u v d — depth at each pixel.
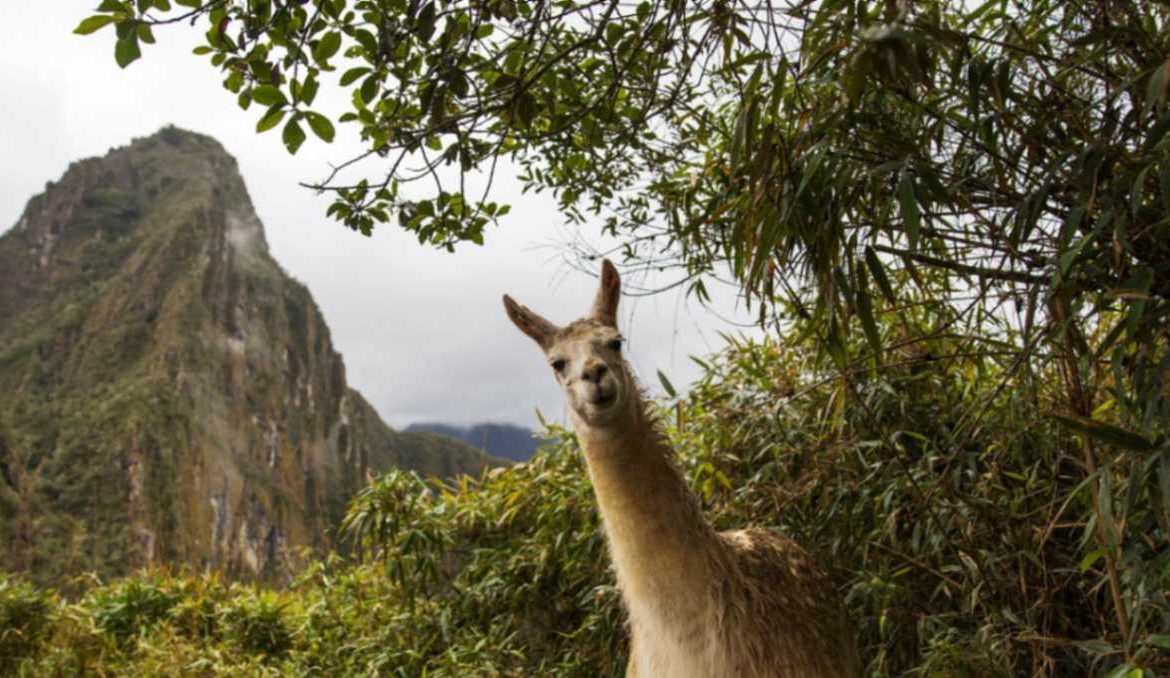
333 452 167.00
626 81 3.77
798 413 4.79
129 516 97.81
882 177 2.76
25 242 172.25
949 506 4.17
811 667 3.47
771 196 2.86
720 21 2.88
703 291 4.14
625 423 3.33
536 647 5.55
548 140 3.79
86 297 149.75
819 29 2.62
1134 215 2.41
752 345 5.21
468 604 5.61
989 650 3.75
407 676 5.62
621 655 5.01
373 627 6.19
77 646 6.52
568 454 5.59
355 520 5.75
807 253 2.93
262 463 137.12
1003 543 4.12
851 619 4.18
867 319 2.92
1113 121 2.74
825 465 4.59
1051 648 3.91
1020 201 2.99
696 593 3.32
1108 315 3.77
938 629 4.20
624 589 3.56
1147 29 2.88
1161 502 2.68
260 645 6.65
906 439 4.58
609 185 4.54
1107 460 3.03
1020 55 3.01
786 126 3.23
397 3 3.03
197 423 121.00
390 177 3.16
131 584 7.24
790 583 3.66
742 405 5.08
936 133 2.99
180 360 128.75
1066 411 3.79
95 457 104.00
